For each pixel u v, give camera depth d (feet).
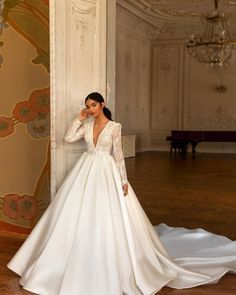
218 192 24.80
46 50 15.17
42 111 15.39
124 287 9.88
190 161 41.55
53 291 10.02
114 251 9.93
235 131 47.67
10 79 15.80
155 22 50.14
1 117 16.03
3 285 10.92
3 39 15.80
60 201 11.04
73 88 12.48
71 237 10.43
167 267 11.44
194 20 48.57
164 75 53.72
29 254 11.33
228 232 16.44
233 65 50.57
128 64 47.96
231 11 43.50
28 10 15.31
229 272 12.14
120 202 10.59
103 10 13.20
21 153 15.78
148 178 29.86
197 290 10.75
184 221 18.15
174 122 53.57
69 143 12.42
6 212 16.14
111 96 14.32
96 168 10.85
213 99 51.88
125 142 44.39
